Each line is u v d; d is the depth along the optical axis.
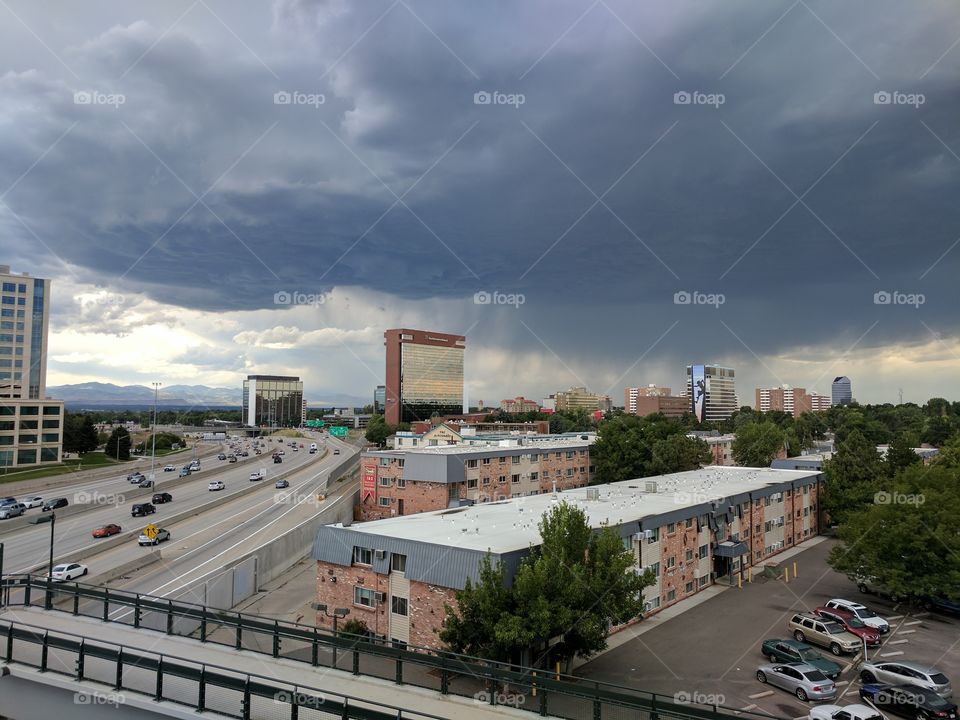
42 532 60.38
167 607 26.64
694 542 45.81
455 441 104.12
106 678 21.41
